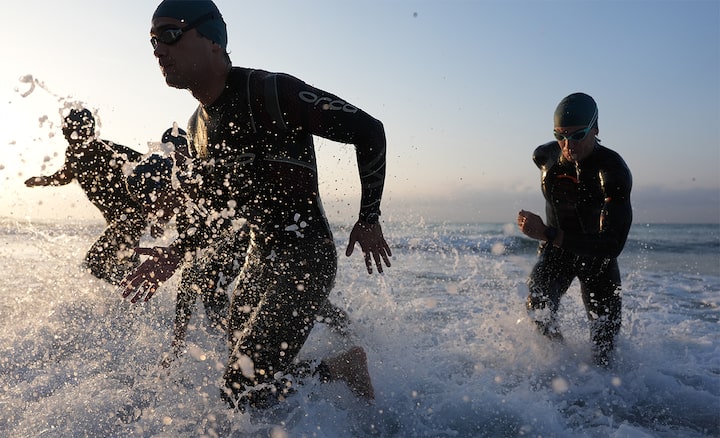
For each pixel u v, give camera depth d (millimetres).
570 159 3162
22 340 3086
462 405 2336
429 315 4066
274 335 2066
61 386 2463
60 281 4320
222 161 2150
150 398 2307
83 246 5430
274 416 2107
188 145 2365
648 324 3945
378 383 2525
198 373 2521
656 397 2539
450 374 2754
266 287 2191
